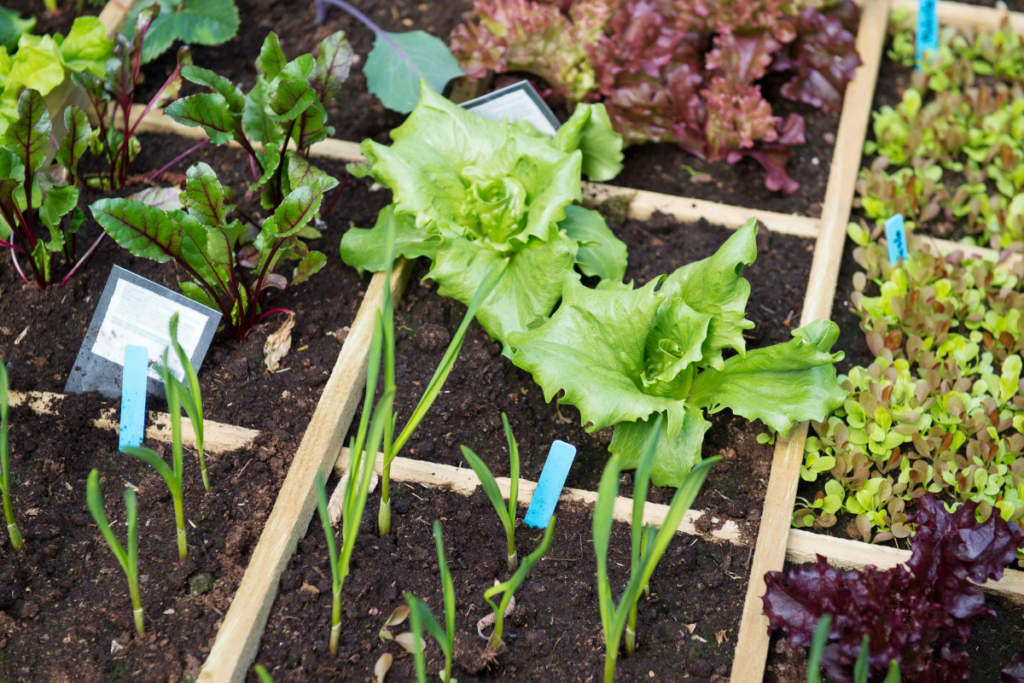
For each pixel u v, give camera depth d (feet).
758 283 3.65
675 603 3.16
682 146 3.92
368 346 3.44
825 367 3.25
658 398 3.24
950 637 3.05
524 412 3.42
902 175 3.89
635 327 3.20
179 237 3.22
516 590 3.15
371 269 3.51
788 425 3.21
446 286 3.41
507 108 3.75
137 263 3.56
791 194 3.83
